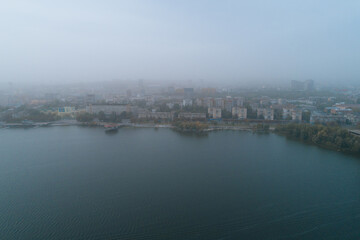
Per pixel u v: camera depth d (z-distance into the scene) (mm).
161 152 126312
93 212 72000
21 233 63188
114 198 79375
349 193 82875
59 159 115875
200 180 92125
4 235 62469
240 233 63219
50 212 72188
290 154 122438
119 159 115375
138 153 124250
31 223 67188
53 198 79938
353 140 128750
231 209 73438
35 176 96688
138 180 92188
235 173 98688
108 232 63250
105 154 122938
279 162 111125
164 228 64812
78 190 85062
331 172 99812
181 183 89625
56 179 93875
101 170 101875
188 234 62531
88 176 96125
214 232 63469
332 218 69562
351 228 65312
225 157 118062
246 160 113812
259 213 71750
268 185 88562
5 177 96062
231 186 87562
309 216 70500
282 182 90812
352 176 96000
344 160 113625
